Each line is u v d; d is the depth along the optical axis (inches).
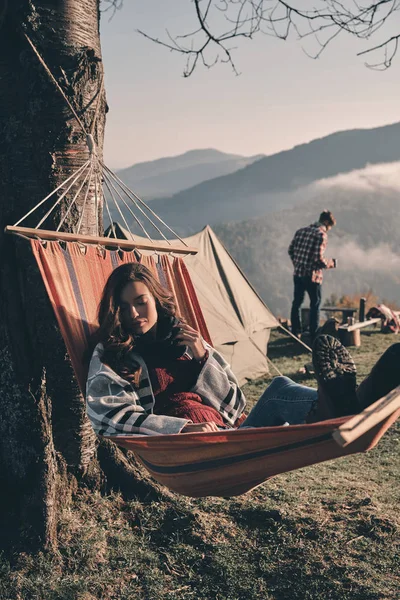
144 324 121.8
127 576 148.2
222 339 309.9
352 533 162.1
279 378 123.4
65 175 163.2
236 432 96.2
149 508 171.6
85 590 141.4
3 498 162.4
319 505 178.2
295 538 161.0
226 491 112.1
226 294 336.2
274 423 119.6
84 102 163.8
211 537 162.1
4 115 159.2
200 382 127.1
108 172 165.2
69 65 160.4
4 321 164.2
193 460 105.9
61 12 159.6
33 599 138.6
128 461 185.2
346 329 418.0
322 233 398.0
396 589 139.7
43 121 159.5
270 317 355.9
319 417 108.2
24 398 163.8
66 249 141.9
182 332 128.0
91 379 117.2
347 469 212.7
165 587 144.8
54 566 148.9
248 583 144.6
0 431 166.1
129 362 121.6
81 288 139.0
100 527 163.6
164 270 161.0
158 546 159.5
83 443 172.1
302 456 95.2
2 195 160.7
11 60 158.2
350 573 146.4
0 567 146.9
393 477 203.3
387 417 86.2
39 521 156.3
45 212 162.6
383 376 100.3
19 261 162.7
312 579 145.0
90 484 173.5
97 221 172.4
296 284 412.8
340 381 101.5
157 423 111.6
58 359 166.9
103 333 120.8
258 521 169.0
